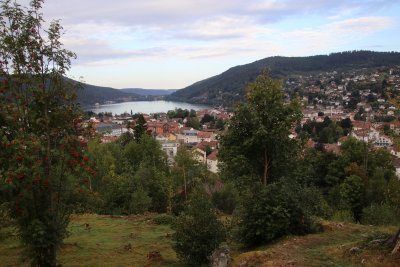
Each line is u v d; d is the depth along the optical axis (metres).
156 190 35.44
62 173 11.22
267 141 18.98
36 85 11.20
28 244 11.18
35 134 11.09
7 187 10.21
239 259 11.39
